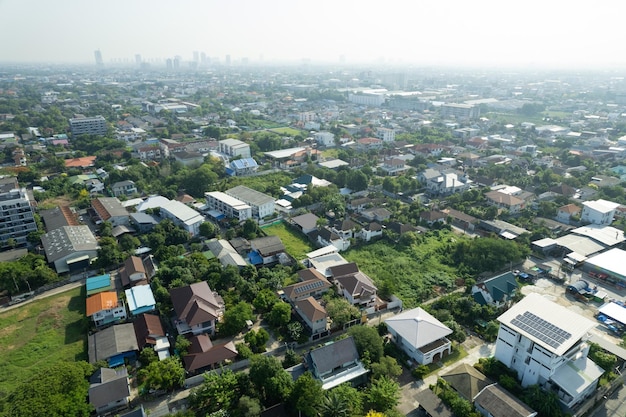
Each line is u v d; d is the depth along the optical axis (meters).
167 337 90.56
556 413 69.25
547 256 129.88
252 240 127.31
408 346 86.62
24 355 87.12
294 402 69.31
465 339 92.31
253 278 110.19
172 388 77.62
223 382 72.12
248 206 149.88
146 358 82.44
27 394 67.75
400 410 73.50
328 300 101.31
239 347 85.00
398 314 94.94
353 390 71.88
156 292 101.50
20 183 180.88
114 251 121.38
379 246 134.12
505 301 101.19
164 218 151.00
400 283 114.69
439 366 84.19
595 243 130.50
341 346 80.94
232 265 112.50
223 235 141.25
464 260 124.19
